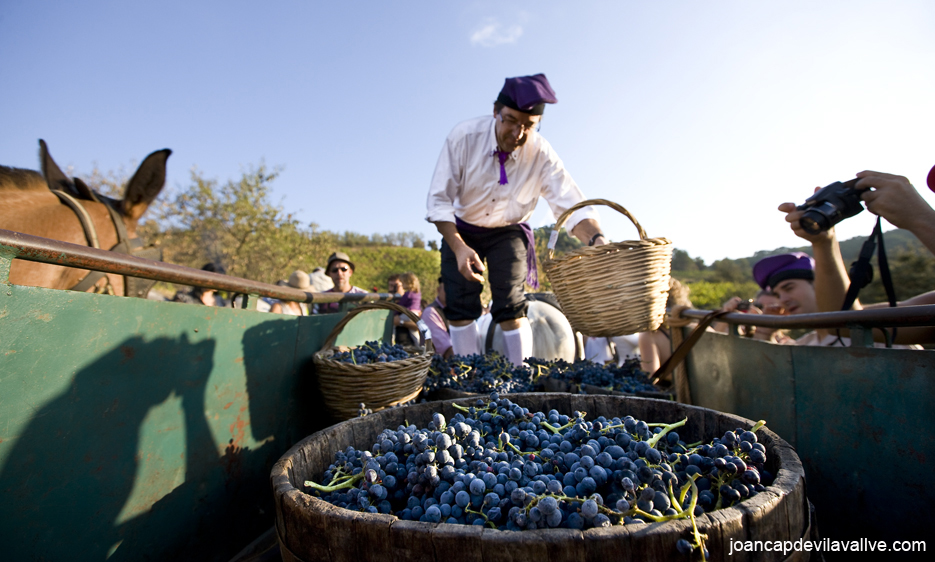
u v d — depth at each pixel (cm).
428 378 261
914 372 122
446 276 340
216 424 160
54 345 108
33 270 192
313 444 132
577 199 301
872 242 182
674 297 367
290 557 98
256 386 185
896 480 127
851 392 145
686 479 108
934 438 115
